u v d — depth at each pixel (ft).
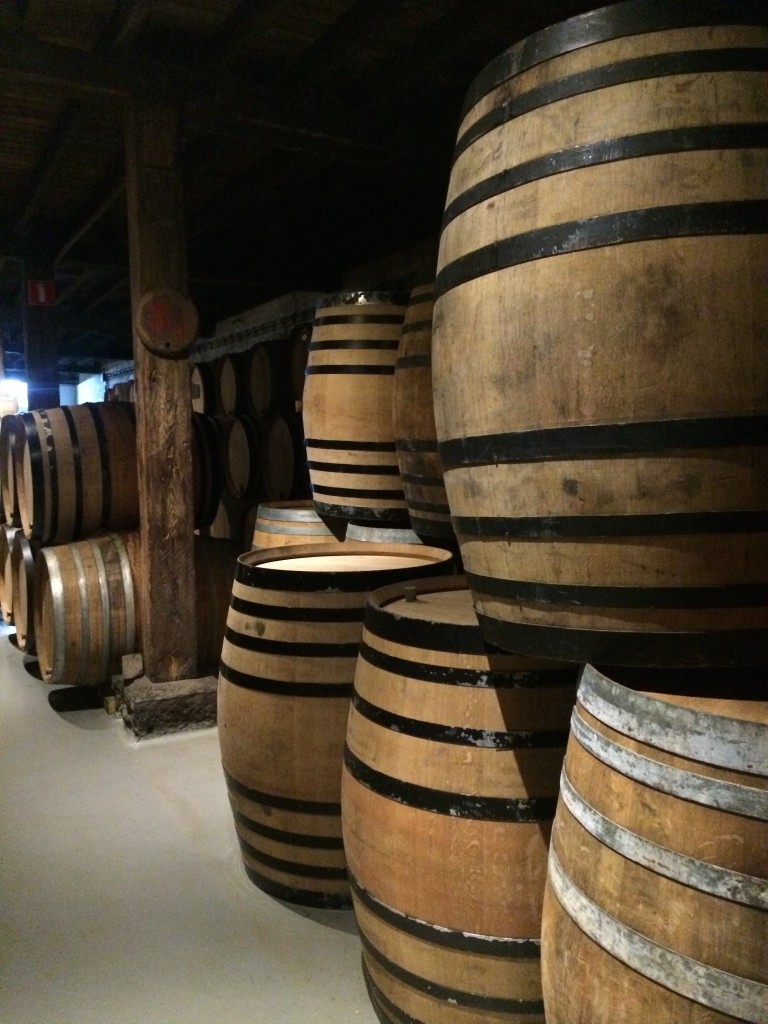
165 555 15.16
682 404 4.49
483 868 6.20
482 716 6.24
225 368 26.73
